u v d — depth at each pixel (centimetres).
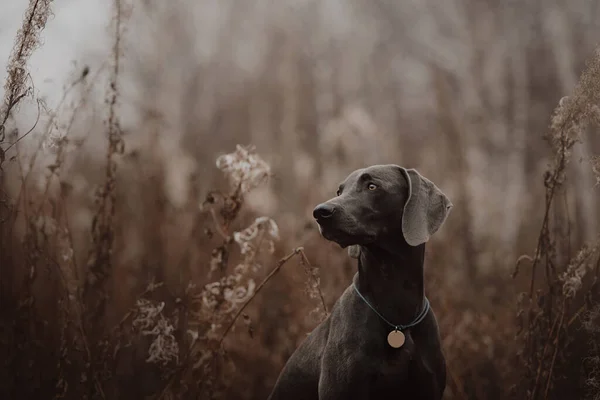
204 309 491
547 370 474
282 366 601
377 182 387
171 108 1543
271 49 1970
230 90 1994
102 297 518
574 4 1467
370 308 385
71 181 684
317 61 1903
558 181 477
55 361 524
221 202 593
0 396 490
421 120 1833
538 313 480
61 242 497
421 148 1572
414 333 387
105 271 515
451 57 1541
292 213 827
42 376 509
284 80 1745
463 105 1495
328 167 909
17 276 588
